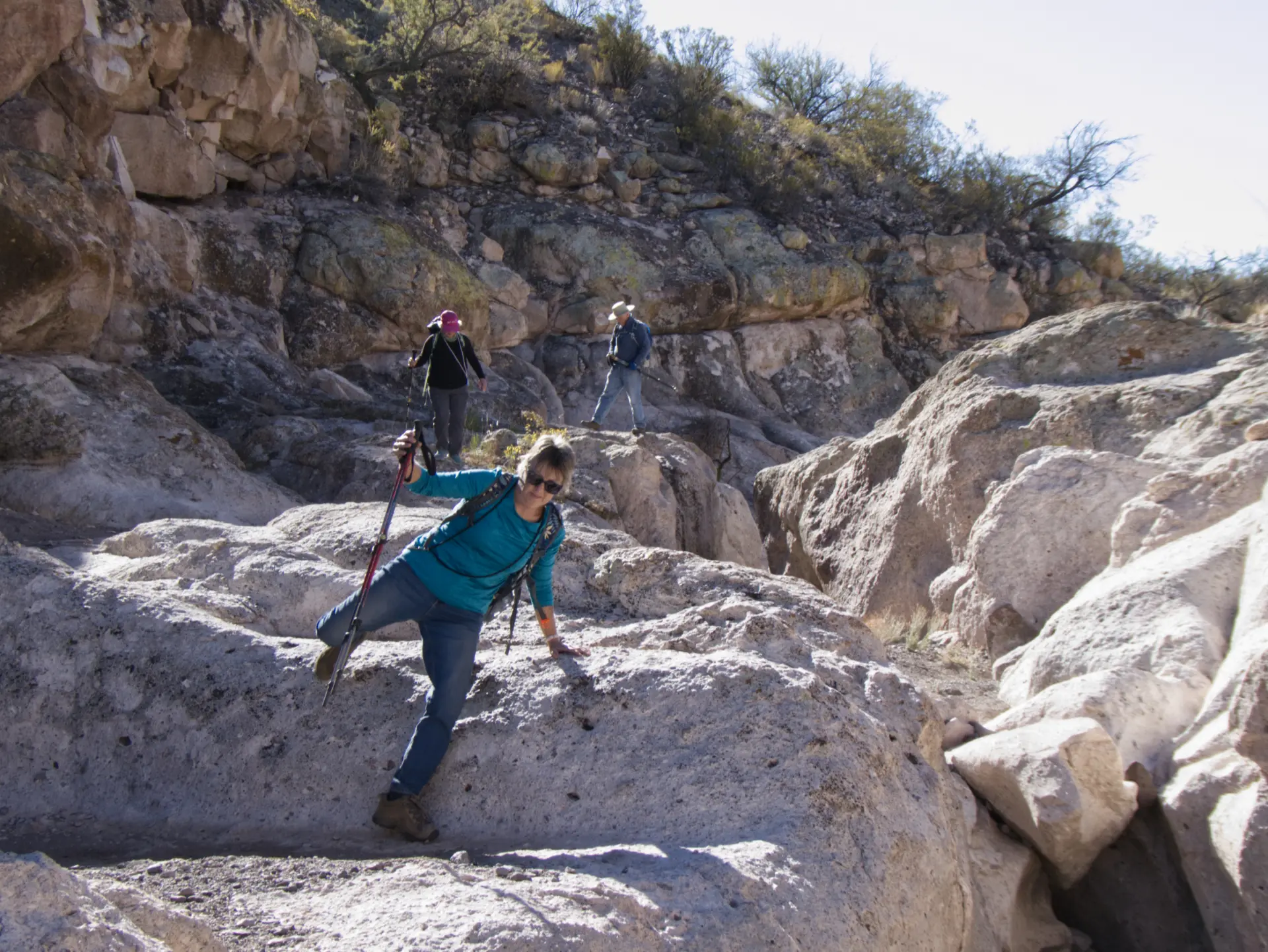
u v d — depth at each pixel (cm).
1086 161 2962
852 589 1148
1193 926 470
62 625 445
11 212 954
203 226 1667
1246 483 725
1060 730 482
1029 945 474
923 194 2955
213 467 996
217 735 414
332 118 1989
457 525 380
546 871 322
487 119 2588
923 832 386
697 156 2788
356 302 1820
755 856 330
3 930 225
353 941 272
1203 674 559
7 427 912
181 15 1535
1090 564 826
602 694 402
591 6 3209
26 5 1126
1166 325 1060
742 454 2283
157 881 319
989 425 988
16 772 418
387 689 420
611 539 625
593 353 2334
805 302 2539
